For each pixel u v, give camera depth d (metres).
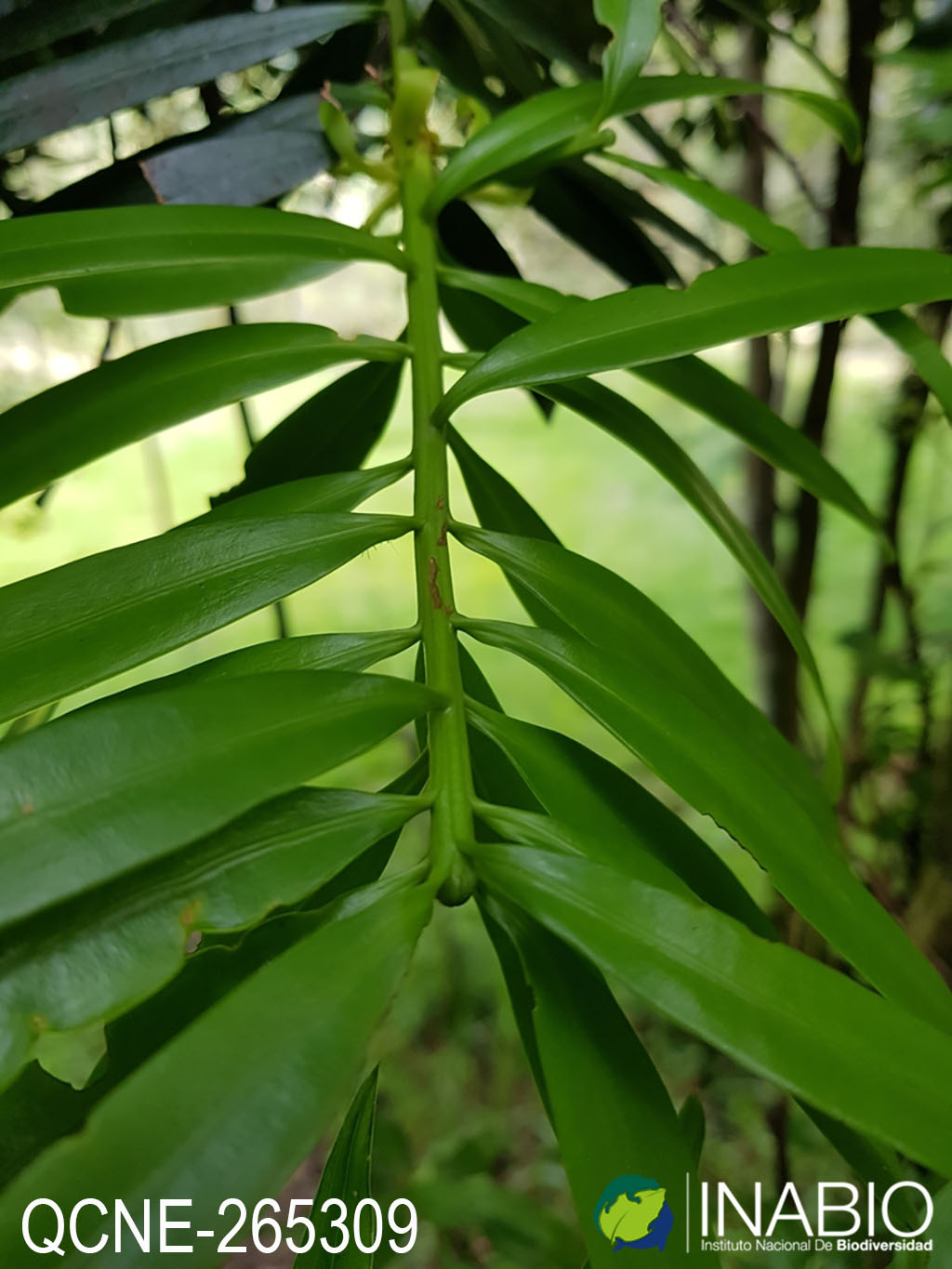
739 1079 0.38
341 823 0.08
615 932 0.08
